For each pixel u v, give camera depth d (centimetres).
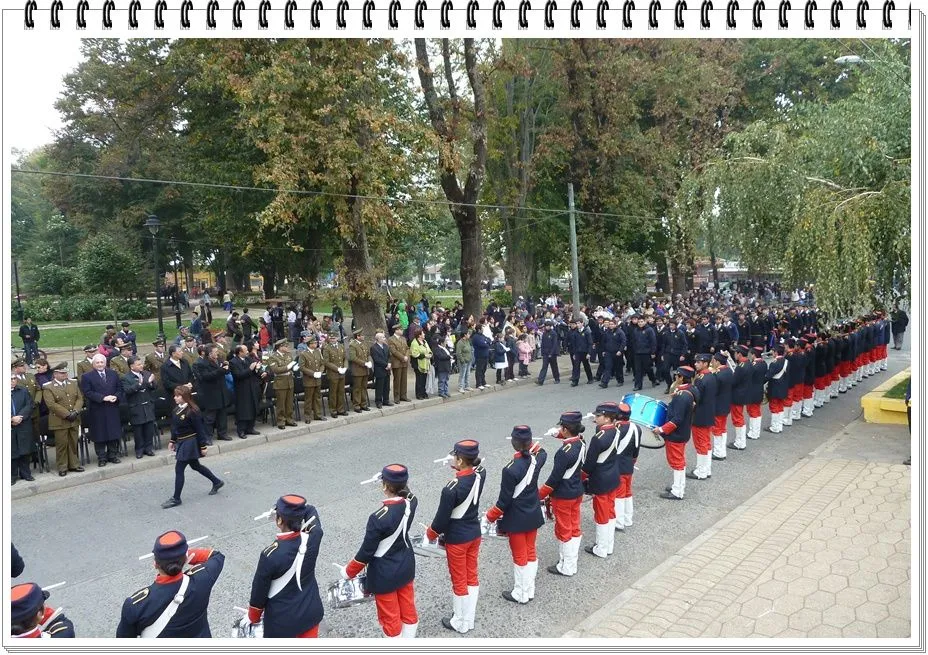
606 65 2842
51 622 419
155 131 3756
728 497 960
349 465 1134
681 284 4284
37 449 1092
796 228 1195
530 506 640
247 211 2831
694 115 3023
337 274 2123
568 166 3102
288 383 1380
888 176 1145
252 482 1048
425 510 897
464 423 1441
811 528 789
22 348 2658
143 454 1182
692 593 637
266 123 1858
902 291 1207
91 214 4206
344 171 1758
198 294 5331
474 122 2270
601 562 749
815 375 1549
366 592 530
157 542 426
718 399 1112
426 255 8200
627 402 1004
